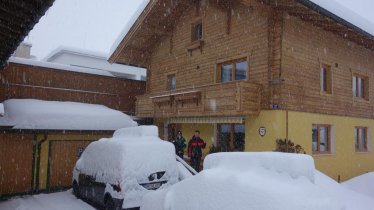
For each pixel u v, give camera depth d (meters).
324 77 12.90
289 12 11.19
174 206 4.78
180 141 12.91
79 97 16.11
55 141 13.95
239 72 12.62
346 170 13.22
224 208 3.99
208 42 14.03
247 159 4.54
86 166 10.14
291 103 11.04
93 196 9.33
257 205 3.68
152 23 15.64
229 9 12.98
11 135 12.85
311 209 3.46
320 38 12.56
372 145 15.23
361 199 8.85
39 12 4.82
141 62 18.14
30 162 13.23
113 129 14.55
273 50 11.13
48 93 15.20
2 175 12.55
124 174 7.75
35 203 10.66
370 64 15.66
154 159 8.25
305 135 11.41
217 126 13.41
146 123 16.91
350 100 13.94
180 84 15.48
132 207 7.61
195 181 4.69
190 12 15.20
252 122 11.43
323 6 10.44
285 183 3.90
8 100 13.77
